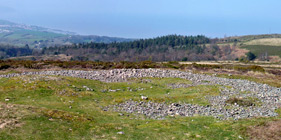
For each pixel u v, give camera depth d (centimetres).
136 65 6419
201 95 3569
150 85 4209
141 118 2564
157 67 6431
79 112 2562
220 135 2030
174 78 4853
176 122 2380
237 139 1944
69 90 3369
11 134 1728
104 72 4997
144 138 1934
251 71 6394
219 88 4066
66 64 5984
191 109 2912
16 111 2172
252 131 2064
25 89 3234
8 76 4262
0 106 2267
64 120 2173
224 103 3162
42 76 3934
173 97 3419
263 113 2708
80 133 1936
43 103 2783
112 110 2802
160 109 2917
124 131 2084
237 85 4444
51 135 1814
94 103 3008
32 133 1794
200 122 2384
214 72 6100
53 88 3369
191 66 6794
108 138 1891
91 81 4141
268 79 5500
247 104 3072
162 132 2083
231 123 2303
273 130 2039
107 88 3834
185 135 2023
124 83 4256
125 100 3203
